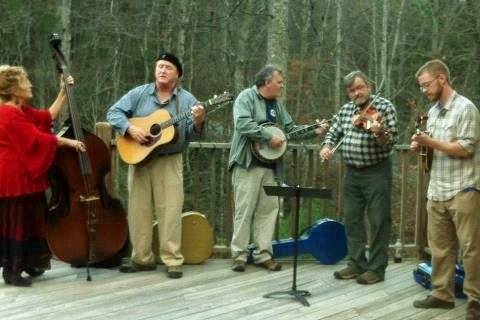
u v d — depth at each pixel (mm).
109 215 4871
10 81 4387
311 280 4754
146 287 4531
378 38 19406
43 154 4398
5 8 15836
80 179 4746
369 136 4441
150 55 16844
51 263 5113
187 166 9742
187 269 5020
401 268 5105
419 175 5273
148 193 4855
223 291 4461
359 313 4043
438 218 4008
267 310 4082
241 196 4930
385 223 4609
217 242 6547
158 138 4641
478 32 14773
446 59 16078
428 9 18203
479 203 3824
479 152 3832
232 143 4977
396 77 19297
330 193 4141
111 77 16922
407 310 4105
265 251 5004
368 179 4539
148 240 4902
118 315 3951
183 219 5109
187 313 4004
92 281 4664
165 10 16312
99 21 16422
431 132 3986
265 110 4898
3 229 4453
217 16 15586
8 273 4504
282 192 4254
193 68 16172
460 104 3828
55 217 4742
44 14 16188
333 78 18531
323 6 17766
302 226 7727
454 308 4137
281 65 9602
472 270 3832
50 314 3961
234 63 15391
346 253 5223
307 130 4863
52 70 16250
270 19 9938
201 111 4508
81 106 16375
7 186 4367
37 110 4578
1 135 4355
